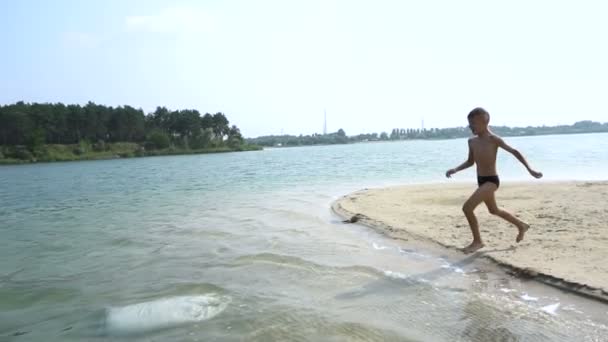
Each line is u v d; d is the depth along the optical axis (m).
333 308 5.26
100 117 114.81
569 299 5.17
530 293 5.45
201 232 10.29
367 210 12.34
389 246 8.34
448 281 6.09
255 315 5.12
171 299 5.77
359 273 6.64
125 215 13.81
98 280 6.79
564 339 4.18
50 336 4.77
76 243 9.66
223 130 145.88
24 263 8.02
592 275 5.66
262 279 6.50
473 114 6.96
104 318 5.21
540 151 48.56
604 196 12.33
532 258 6.63
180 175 35.53
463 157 47.69
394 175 26.58
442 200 13.82
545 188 15.37
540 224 9.02
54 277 7.03
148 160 86.62
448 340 4.29
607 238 7.38
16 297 6.09
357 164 41.19
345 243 8.71
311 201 15.42
